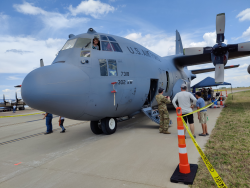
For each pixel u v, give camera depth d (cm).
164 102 621
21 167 410
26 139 703
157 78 802
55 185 311
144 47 857
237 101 1497
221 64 983
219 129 605
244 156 372
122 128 761
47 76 479
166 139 548
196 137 538
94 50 586
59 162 422
